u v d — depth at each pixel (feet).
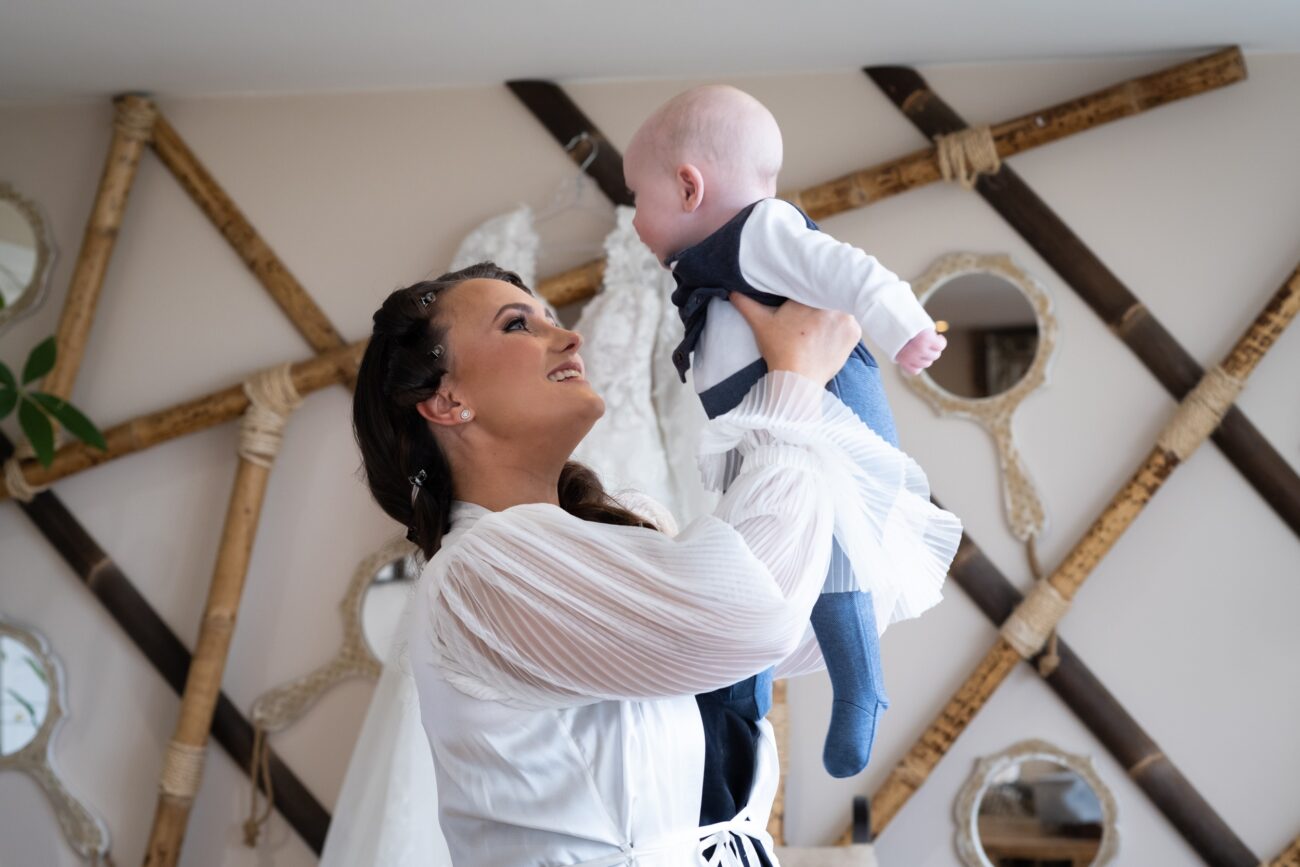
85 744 10.92
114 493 11.09
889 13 9.54
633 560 4.10
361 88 11.13
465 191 10.94
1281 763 9.66
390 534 10.76
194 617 10.91
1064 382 10.11
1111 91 9.99
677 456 9.29
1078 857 9.81
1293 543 9.77
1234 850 9.56
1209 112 10.11
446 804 4.41
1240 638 9.78
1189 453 9.69
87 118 11.39
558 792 4.20
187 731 10.42
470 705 4.30
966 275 10.26
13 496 10.94
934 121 10.33
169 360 11.12
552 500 4.93
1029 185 10.24
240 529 10.56
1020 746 9.95
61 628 11.07
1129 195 10.14
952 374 10.25
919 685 10.12
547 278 10.64
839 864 8.64
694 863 4.25
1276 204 9.99
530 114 10.93
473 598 4.28
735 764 4.59
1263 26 9.63
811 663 5.03
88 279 10.97
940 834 9.98
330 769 10.60
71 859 10.85
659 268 9.89
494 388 4.77
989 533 10.13
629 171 4.75
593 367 9.42
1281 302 9.64
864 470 4.28
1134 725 9.73
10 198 11.37
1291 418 9.78
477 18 9.71
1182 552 9.89
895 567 4.49
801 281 4.25
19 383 11.16
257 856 10.62
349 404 10.91
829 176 10.49
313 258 11.03
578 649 4.09
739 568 3.94
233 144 11.23
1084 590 9.96
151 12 9.64
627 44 10.18
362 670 10.59
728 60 10.45
